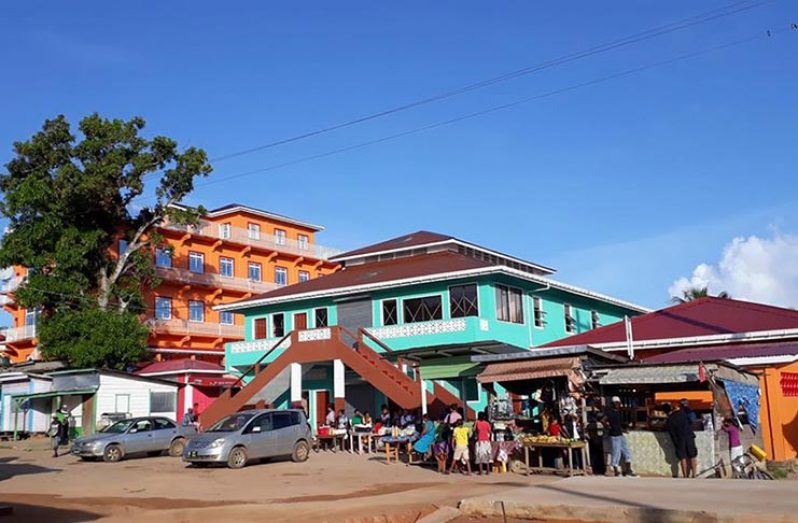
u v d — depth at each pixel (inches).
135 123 1779.0
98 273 1840.6
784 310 1084.5
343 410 1291.8
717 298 1194.6
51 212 1706.4
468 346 1365.7
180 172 1815.9
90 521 494.3
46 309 1791.3
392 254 1742.1
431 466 888.3
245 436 930.1
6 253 1701.5
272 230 2632.9
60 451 1278.3
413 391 1188.5
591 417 767.7
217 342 2313.0
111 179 1731.1
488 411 861.8
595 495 485.4
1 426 1748.3
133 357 1772.9
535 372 787.4
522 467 805.9
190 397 1702.8
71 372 1563.7
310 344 1326.3
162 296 2198.6
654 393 868.0
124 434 1068.5
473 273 1391.5
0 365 1959.9
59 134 1705.2
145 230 1898.4
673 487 518.6
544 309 1578.5
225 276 2358.5
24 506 573.3
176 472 871.1
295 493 663.8
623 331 1154.0
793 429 862.5
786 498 452.4
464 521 466.0
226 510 529.0
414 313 1488.7
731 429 706.2
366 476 799.7
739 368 781.3
